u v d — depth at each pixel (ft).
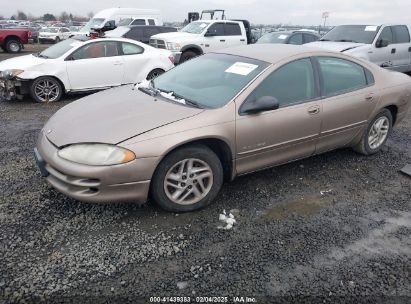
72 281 8.17
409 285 8.46
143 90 13.20
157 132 9.95
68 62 25.67
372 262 9.14
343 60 13.97
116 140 9.65
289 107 12.05
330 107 13.05
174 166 10.36
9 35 67.67
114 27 44.93
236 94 11.35
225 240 9.78
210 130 10.50
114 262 8.80
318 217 11.03
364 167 14.67
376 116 15.11
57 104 25.16
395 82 15.44
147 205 11.25
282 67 12.21
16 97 25.13
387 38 31.12
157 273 8.51
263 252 9.34
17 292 7.80
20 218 10.38
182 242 9.62
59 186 10.12
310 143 13.09
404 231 10.48
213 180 11.13
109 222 10.35
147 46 29.37
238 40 44.37
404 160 15.57
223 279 8.40
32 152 15.53
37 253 9.00
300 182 13.21
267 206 11.54
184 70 14.06
